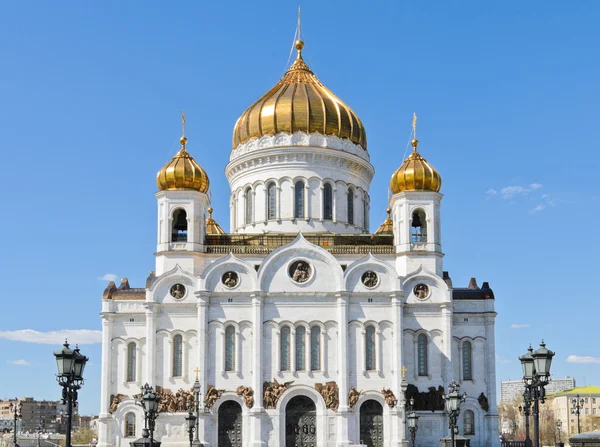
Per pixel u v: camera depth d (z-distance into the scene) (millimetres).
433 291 109250
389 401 104812
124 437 106625
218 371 105438
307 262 108688
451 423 69250
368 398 105000
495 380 109625
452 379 106688
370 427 105375
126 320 109875
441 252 111438
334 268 108250
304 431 105188
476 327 111188
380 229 135000
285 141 119062
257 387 104500
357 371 105812
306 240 108938
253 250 111375
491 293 112062
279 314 107125
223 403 105375
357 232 121688
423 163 113625
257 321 106062
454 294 112438
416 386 106625
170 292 108438
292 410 105750
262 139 120125
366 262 108375
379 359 106125
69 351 48844
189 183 111562
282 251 108688
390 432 104188
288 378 105500
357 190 122938
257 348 105312
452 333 110188
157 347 107188
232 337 106750
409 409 103438
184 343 107188
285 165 118938
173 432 104438
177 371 106875
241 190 122188
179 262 109562
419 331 108250
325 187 119750
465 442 86438
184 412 105062
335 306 107562
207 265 110875
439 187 113562
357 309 107312
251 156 120188
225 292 107125
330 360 106312
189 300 108125
